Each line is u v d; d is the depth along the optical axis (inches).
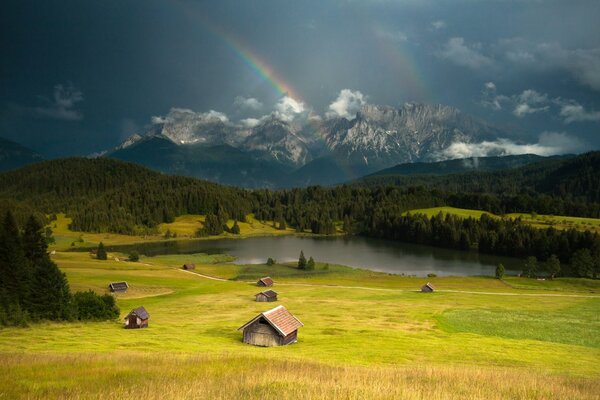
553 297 4825.3
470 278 6309.1
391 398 794.8
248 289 5324.8
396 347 2365.9
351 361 1895.9
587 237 7593.5
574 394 1039.0
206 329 3063.5
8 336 2448.3
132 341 2368.4
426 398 818.2
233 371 1208.8
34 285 3181.6
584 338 2854.3
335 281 6077.8
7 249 3201.3
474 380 1195.9
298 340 2659.9
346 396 789.2
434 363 1943.9
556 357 2182.6
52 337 2447.1
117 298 4616.1
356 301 4532.5
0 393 824.3
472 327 3196.4
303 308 4111.7
